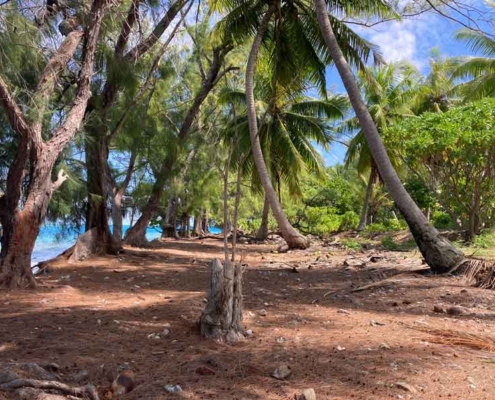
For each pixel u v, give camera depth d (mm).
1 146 9047
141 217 15781
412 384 3367
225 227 4676
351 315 5691
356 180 34250
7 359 3707
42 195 7578
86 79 8047
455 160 12961
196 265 11656
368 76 15289
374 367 3695
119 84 9594
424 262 9633
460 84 24109
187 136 15312
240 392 3191
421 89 23922
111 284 8188
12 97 6836
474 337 4641
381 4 12594
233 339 4438
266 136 19469
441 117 12594
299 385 3332
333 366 3705
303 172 20781
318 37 14227
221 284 4496
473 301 6410
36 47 6914
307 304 6441
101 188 11266
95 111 9844
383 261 11609
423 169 14562
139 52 10148
